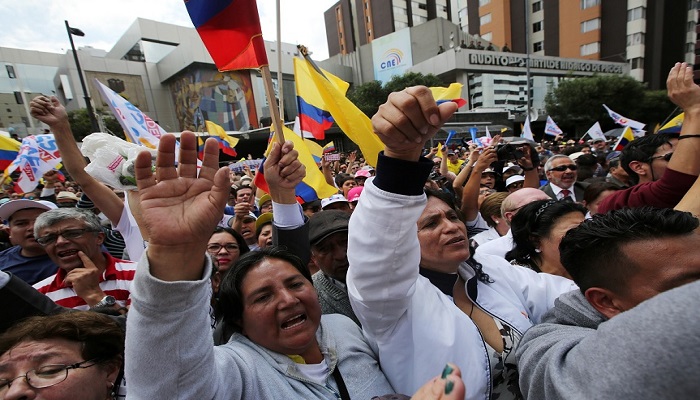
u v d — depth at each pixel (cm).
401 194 97
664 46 4588
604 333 60
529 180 372
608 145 1178
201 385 85
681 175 168
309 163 319
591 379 60
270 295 124
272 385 112
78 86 4178
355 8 6312
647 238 87
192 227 81
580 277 102
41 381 102
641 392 49
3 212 255
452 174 532
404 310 121
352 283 117
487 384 120
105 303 183
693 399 45
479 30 5606
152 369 79
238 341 128
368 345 144
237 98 4144
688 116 169
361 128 242
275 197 177
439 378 63
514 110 3888
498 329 144
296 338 121
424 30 4656
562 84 3356
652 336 49
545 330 105
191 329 83
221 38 173
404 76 3362
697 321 45
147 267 80
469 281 153
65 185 781
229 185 85
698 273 83
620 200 202
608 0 4675
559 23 5034
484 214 330
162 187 84
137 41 4759
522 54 4238
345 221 201
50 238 205
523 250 209
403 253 103
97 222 224
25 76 3900
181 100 4644
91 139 185
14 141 527
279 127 174
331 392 121
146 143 354
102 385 115
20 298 139
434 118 80
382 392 126
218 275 216
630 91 3181
